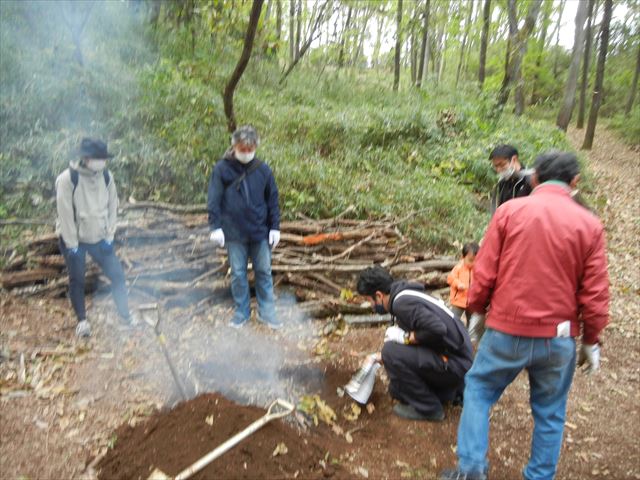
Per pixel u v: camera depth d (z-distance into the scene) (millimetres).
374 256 5781
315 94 10594
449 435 3354
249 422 2850
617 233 8695
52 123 6188
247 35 5918
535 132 11281
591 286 2469
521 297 2523
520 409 3764
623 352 4824
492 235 2660
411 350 3385
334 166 7547
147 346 3994
